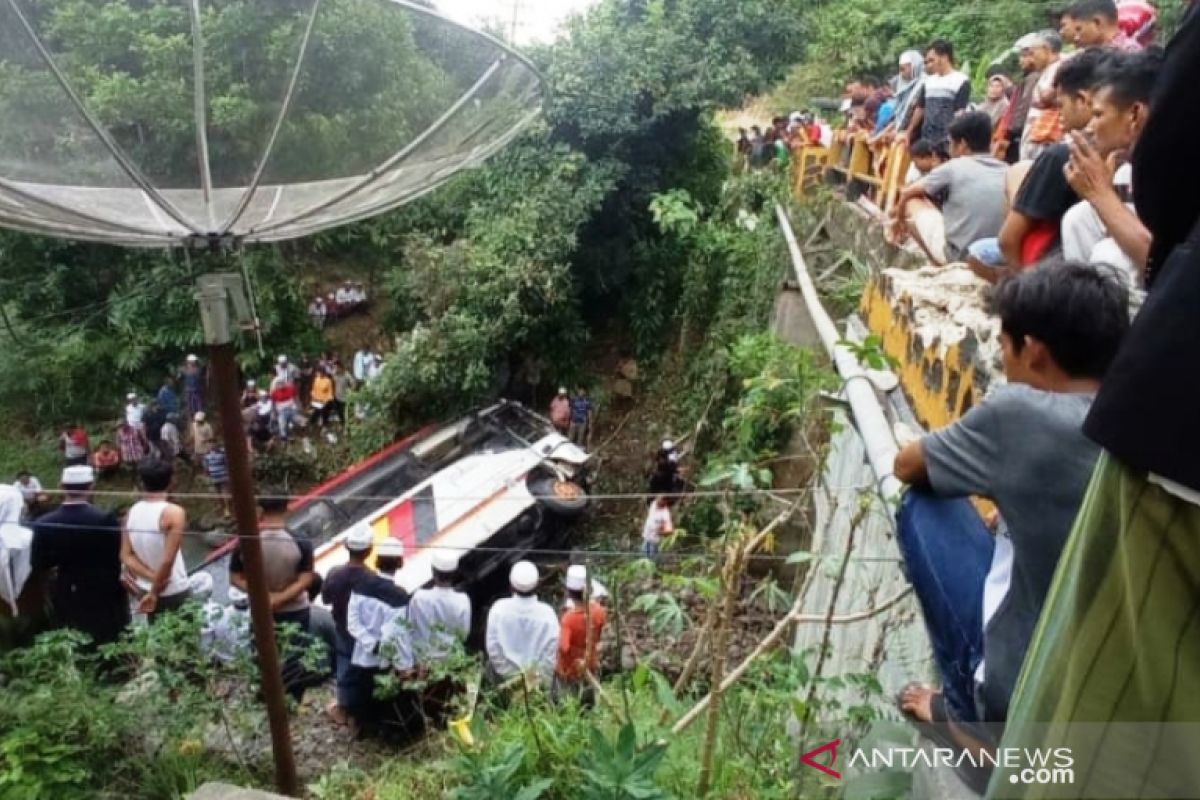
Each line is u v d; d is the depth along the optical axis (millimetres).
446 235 16844
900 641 3812
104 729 4617
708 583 3504
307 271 18078
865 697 3242
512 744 3146
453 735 4316
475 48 3922
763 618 5828
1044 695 1006
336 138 3768
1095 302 1866
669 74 14688
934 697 2346
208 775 4938
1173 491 896
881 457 3537
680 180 15602
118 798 4516
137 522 5754
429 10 3670
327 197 3873
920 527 2309
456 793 2938
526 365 15273
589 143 15086
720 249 13977
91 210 3662
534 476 11727
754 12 15055
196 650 5203
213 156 3686
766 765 3348
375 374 14289
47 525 5746
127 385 16188
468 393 13625
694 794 3262
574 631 5555
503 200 15047
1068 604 1007
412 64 3783
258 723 5414
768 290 11742
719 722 3633
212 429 15250
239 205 3764
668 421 14484
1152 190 1038
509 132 4496
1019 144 6461
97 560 5844
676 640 4812
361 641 5758
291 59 3531
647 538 11047
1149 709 904
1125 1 5000
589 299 16406
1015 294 1949
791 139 15195
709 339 13750
